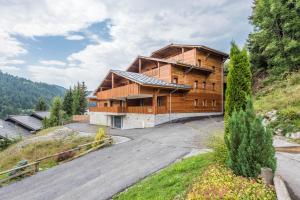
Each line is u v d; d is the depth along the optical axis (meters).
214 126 20.42
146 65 33.25
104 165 11.85
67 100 62.44
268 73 25.77
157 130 21.59
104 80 31.92
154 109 24.64
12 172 13.23
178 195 6.37
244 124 6.47
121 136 20.61
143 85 22.92
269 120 13.99
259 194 5.12
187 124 23.09
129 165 11.09
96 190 8.66
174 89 26.02
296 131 11.94
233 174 6.38
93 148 16.02
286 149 10.24
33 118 53.56
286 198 4.75
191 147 12.86
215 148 7.89
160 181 7.92
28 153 21.47
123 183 8.87
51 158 17.39
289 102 14.41
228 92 9.93
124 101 32.12
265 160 6.02
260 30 27.62
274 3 24.09
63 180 10.55
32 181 11.29
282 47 23.52
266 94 19.91
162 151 12.79
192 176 7.39
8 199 9.34
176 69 27.48
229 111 9.77
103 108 34.50
